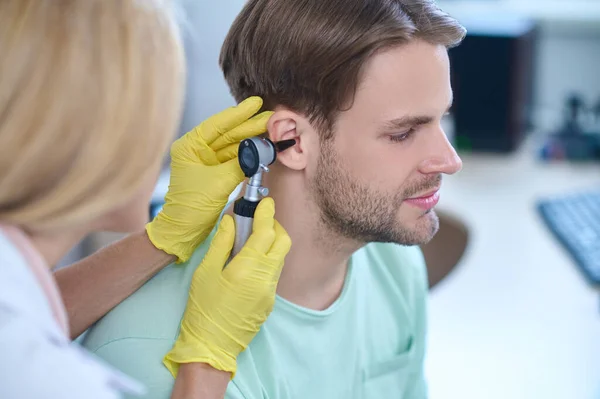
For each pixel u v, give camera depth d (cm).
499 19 245
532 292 158
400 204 97
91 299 95
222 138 96
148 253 96
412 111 93
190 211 94
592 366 133
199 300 91
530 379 130
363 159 95
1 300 66
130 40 72
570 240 175
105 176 72
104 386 67
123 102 71
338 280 109
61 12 70
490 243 179
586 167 227
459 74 232
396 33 90
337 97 93
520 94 233
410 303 121
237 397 93
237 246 93
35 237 77
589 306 152
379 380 118
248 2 100
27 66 69
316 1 93
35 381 64
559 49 254
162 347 92
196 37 201
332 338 108
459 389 128
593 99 255
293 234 102
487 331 145
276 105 98
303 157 98
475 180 218
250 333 92
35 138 69
